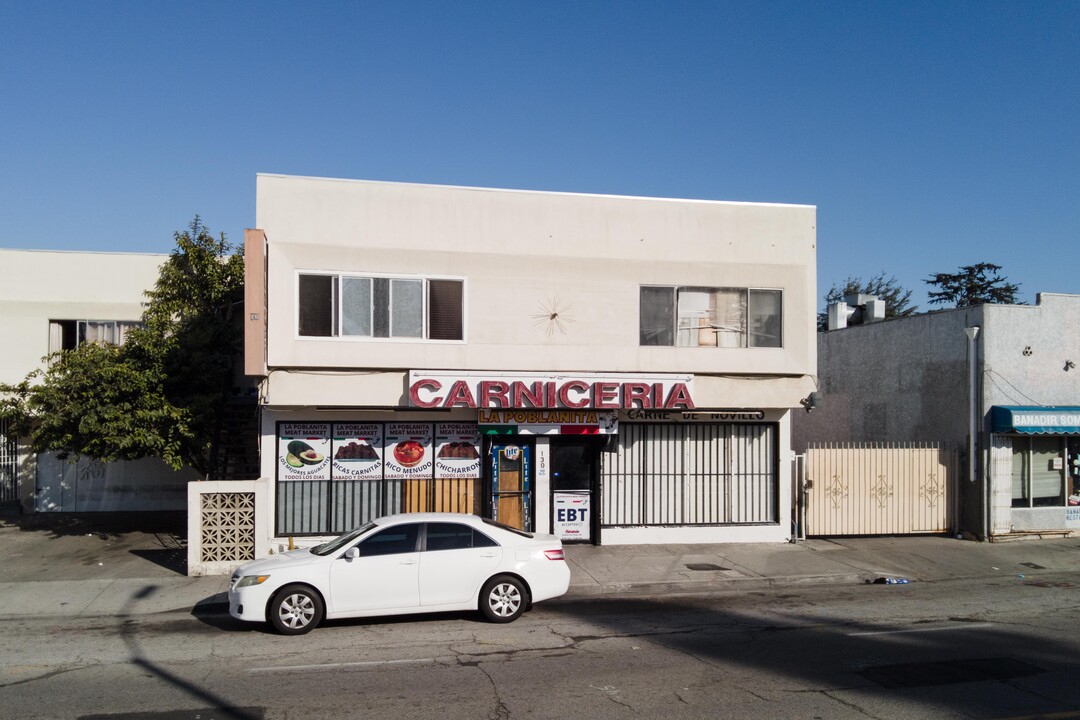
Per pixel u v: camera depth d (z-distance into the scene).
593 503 15.64
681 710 6.88
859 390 21.33
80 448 14.27
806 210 16.31
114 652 8.95
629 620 10.46
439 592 10.02
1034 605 11.49
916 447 17.19
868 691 7.40
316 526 14.61
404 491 14.93
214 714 6.82
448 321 14.75
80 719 6.71
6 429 18.47
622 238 15.51
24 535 16.34
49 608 11.11
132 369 14.63
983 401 16.81
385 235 14.56
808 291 16.17
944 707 6.96
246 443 17.11
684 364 15.57
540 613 10.91
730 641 9.32
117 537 16.17
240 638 9.52
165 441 14.54
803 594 12.37
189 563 12.95
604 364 15.27
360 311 14.38
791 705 7.00
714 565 13.96
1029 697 7.24
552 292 15.14
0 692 7.49
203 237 17.36
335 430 14.73
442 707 6.98
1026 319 17.16
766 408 15.98
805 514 16.48
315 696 7.29
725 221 15.98
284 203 14.21
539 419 14.98
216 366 16.03
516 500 15.30
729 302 15.95
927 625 10.18
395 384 14.43
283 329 13.98
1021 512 16.92
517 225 15.10
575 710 6.89
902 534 17.00
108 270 18.62
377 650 8.91
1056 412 16.47
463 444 15.15
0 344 18.20
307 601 9.63
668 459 15.98
